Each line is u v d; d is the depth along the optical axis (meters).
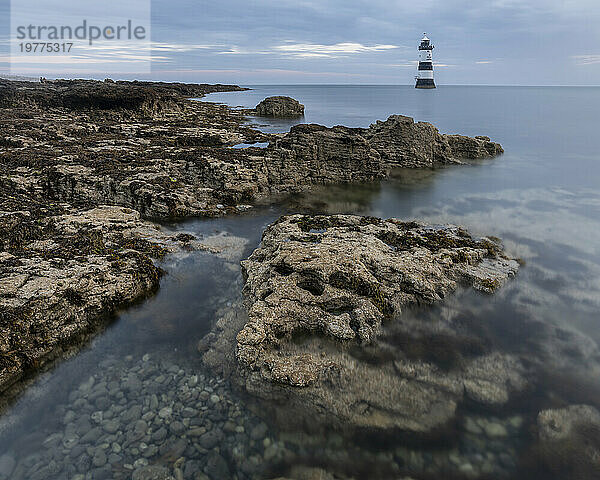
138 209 30.05
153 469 10.36
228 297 18.84
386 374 13.80
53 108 74.69
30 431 11.50
